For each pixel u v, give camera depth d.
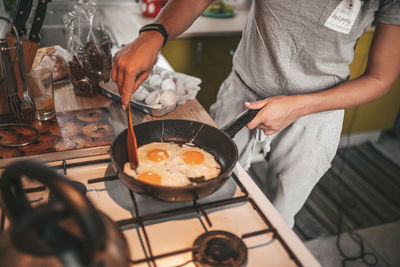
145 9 2.17
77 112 1.08
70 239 0.39
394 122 2.61
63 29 1.64
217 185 0.68
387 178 2.32
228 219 0.72
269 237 0.67
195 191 0.65
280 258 0.63
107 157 0.88
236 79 1.26
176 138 0.92
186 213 0.69
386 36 0.89
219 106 1.35
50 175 0.41
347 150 2.58
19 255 0.39
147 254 0.63
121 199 0.75
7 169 0.44
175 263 0.61
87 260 0.38
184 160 0.85
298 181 1.22
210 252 0.61
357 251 1.74
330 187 2.18
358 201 2.09
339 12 0.93
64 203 0.39
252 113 0.88
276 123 0.94
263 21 1.04
